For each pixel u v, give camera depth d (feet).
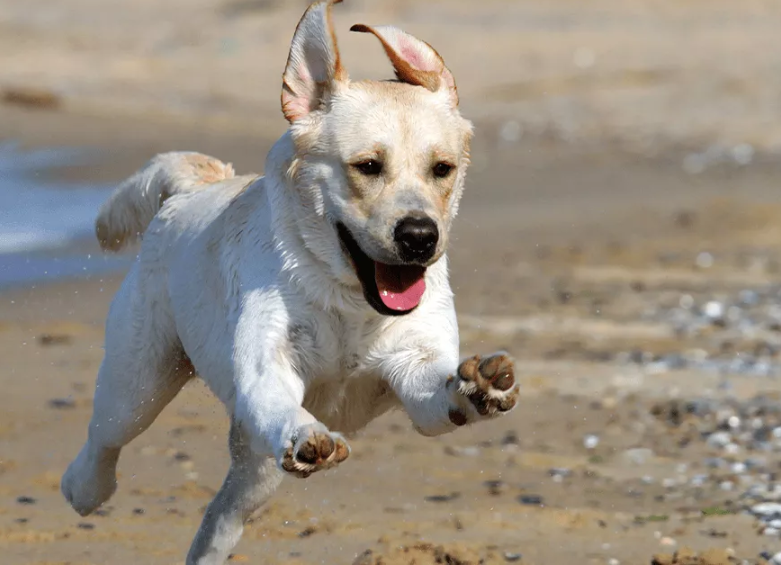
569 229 87.61
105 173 106.42
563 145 127.44
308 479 37.04
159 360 29.19
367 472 37.88
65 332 55.57
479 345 54.34
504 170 113.60
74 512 33.83
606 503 35.06
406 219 23.98
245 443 26.02
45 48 193.47
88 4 234.99
